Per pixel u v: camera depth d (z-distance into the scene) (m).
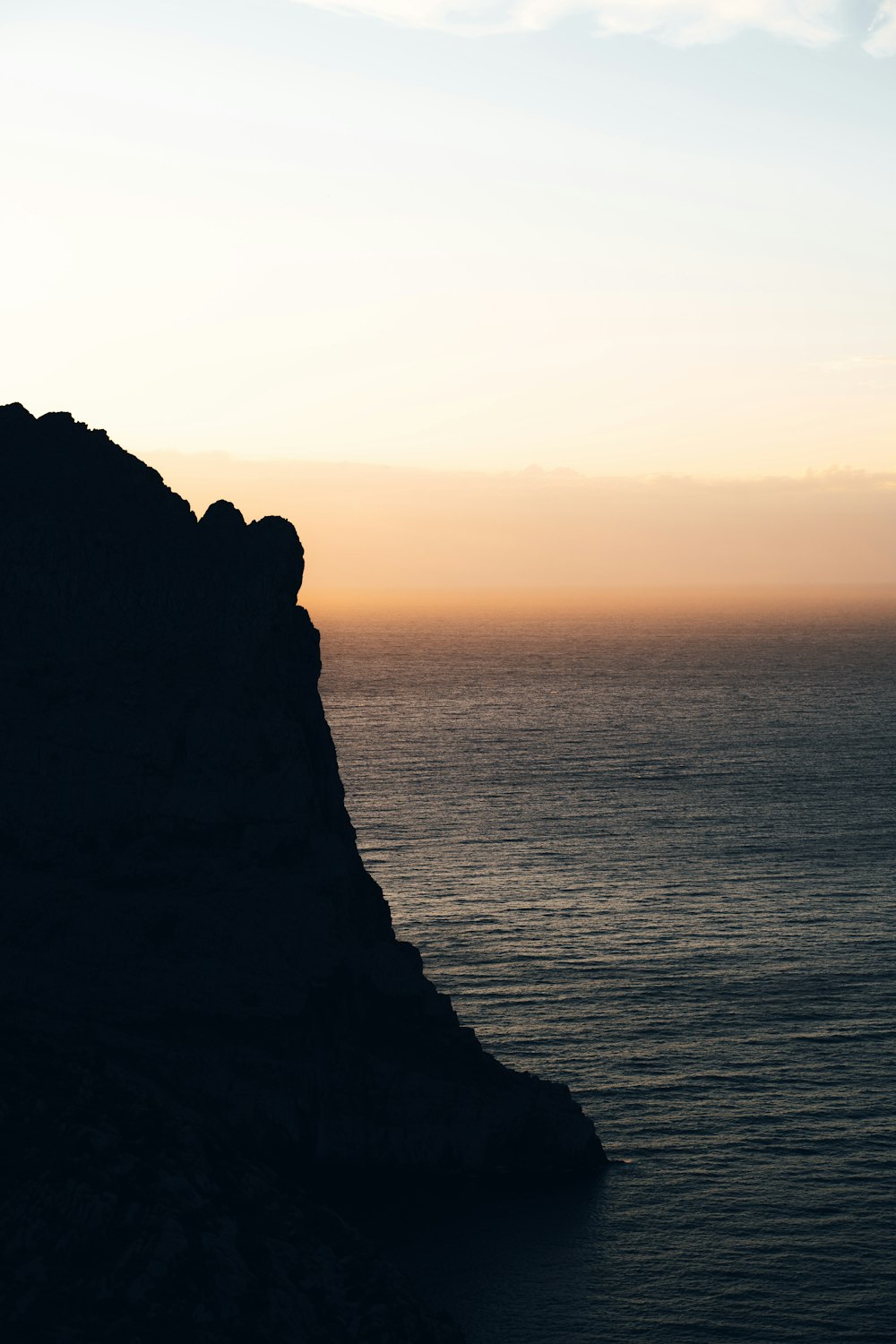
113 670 64.75
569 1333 50.50
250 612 67.19
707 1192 61.69
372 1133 60.19
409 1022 65.06
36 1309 41.25
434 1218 57.72
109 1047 56.88
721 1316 51.94
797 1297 53.22
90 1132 48.69
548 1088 66.62
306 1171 58.34
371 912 69.19
